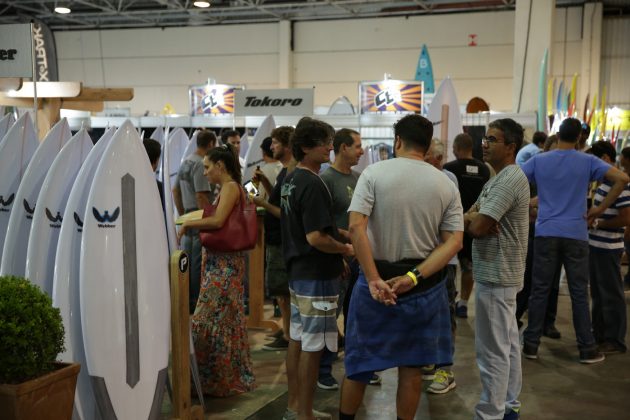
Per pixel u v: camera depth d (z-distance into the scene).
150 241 2.50
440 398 3.38
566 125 3.77
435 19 16.89
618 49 16.28
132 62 18.97
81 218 2.48
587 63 16.06
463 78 16.84
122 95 4.85
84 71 19.31
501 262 2.67
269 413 3.08
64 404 1.92
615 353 4.20
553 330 4.58
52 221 2.54
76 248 2.47
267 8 17.00
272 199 3.71
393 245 2.28
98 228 2.41
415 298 2.27
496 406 2.71
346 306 3.12
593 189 6.45
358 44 17.50
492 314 2.71
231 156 3.18
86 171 2.50
